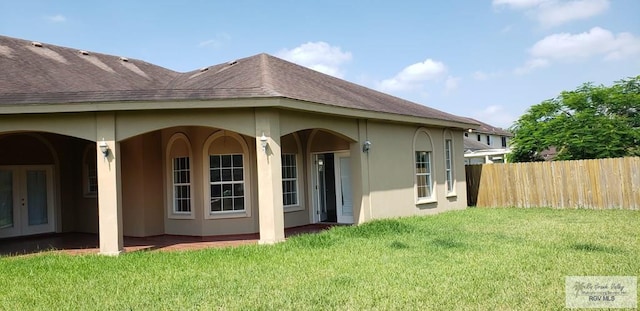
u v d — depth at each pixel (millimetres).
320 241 10273
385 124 14656
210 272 7766
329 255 8820
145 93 10484
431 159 16984
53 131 10133
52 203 14984
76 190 15188
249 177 13102
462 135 19219
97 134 10156
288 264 8172
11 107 9508
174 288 6773
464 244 9562
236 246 10461
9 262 9375
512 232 11227
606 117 23750
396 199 14867
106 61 16562
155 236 13234
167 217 13570
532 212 16031
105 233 10156
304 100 10773
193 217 13109
